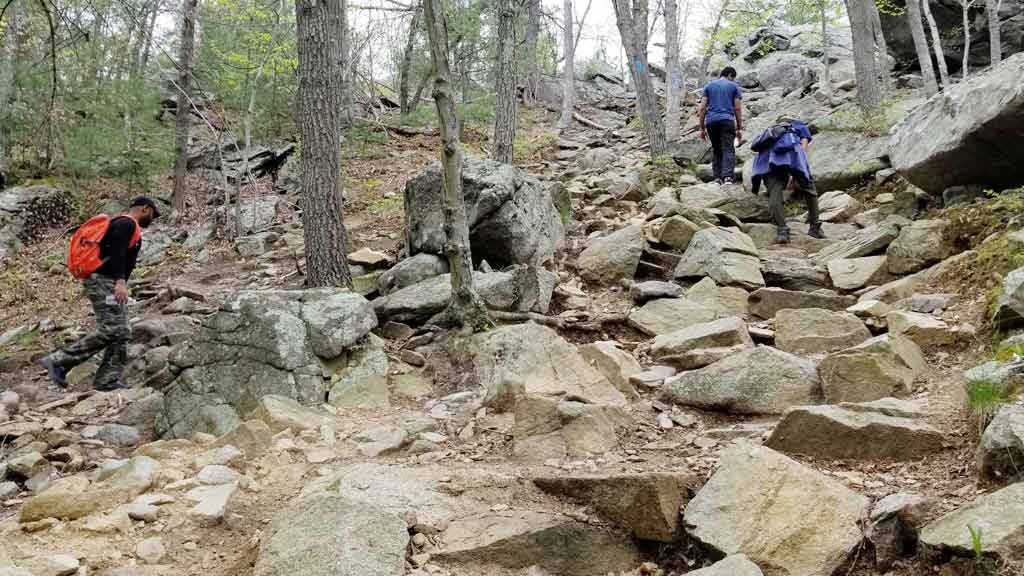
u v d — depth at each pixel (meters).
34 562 2.85
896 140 7.58
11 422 5.37
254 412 4.74
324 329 5.33
